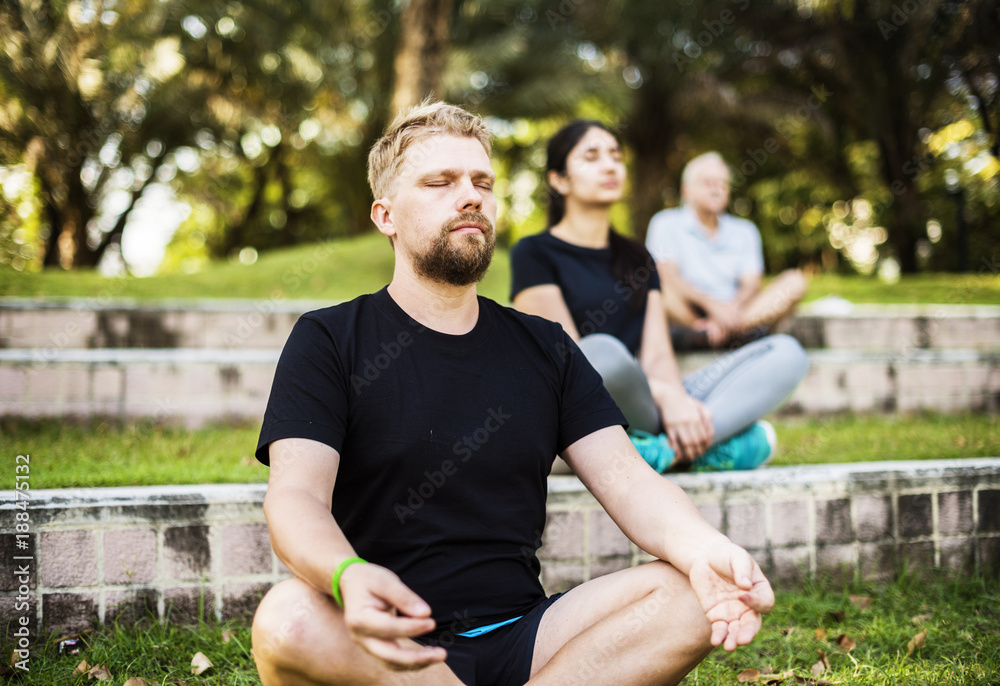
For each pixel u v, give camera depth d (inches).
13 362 136.3
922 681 69.9
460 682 49.9
